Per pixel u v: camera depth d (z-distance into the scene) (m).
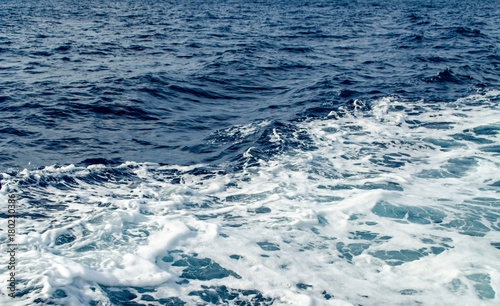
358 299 3.49
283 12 38.81
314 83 12.10
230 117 9.16
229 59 15.74
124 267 3.77
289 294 3.52
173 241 4.25
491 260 4.04
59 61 14.74
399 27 27.28
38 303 3.22
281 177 6.02
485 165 6.45
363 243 4.36
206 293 3.54
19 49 16.94
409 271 3.88
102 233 4.33
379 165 6.50
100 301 3.35
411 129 8.16
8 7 40.00
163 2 51.81
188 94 10.95
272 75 13.48
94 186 5.62
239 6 45.72
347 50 18.72
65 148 6.99
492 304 3.43
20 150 6.76
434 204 5.20
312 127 8.26
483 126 8.21
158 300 3.43
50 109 8.97
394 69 14.16
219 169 6.32
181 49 18.17
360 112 9.23
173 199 5.27
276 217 4.86
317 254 4.15
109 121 8.54
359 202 5.21
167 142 7.51
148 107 9.55
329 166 6.42
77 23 28.17
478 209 5.07
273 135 7.67
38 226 4.48
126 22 29.25
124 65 14.39
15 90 10.38
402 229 4.62
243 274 3.80
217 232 4.46
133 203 5.07
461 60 15.55
